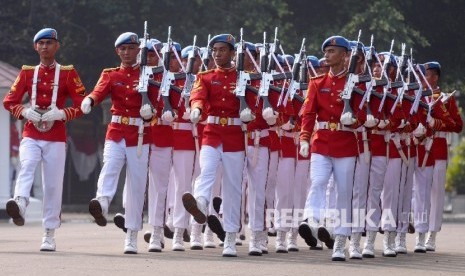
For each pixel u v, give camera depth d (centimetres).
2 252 2781
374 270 2414
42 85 2786
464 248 3262
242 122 2692
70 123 6731
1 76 5159
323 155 2645
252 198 2775
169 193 3100
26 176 2755
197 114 2616
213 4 5953
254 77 2705
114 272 2283
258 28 5872
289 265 2497
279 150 3016
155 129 2852
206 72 2692
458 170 7219
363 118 2658
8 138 5188
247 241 3434
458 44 6512
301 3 6188
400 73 2948
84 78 6475
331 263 2577
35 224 4791
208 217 2720
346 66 2736
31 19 6078
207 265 2458
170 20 6019
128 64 2758
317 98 2650
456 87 6594
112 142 2733
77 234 3806
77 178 6888
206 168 2658
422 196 3114
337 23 6194
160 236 2897
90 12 6147
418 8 6375
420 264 2597
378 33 5922
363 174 2706
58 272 2277
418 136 3027
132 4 6019
